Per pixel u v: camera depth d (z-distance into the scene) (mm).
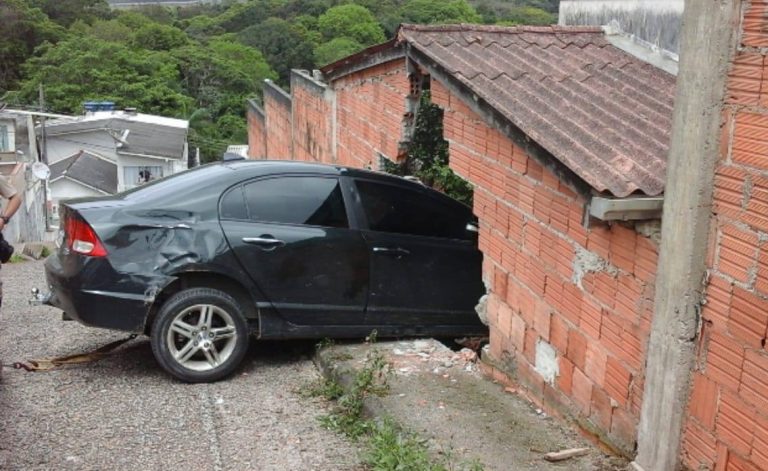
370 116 9062
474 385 5305
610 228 3895
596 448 4141
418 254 6188
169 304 5324
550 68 5594
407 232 6211
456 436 4406
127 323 5270
